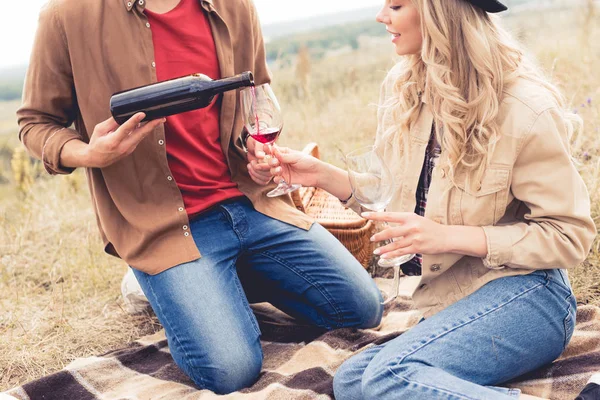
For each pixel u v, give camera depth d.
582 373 2.25
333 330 2.84
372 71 7.58
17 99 11.43
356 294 2.79
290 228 2.82
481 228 2.16
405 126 2.37
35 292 3.66
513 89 2.14
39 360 2.90
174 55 2.59
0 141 5.31
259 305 3.28
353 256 3.09
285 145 5.41
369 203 2.27
